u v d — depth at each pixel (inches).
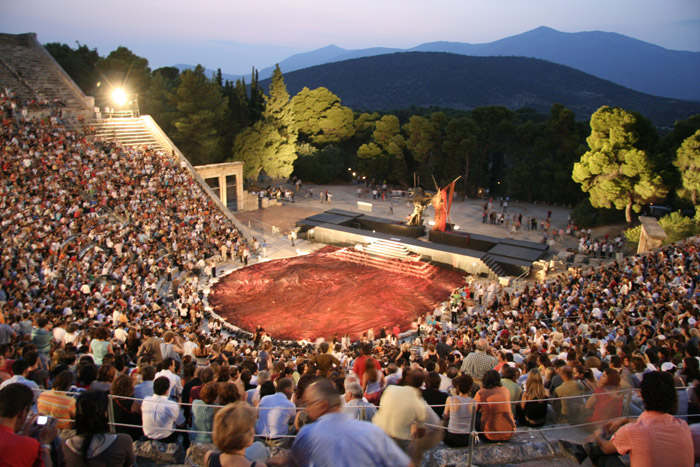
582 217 2222.0
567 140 2642.7
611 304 977.5
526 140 2906.0
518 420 397.4
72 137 1823.3
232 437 201.3
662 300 911.0
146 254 1489.9
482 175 3171.8
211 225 1835.6
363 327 1362.0
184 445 388.2
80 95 2208.4
